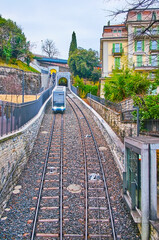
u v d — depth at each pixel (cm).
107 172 1137
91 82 5941
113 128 1711
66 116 2528
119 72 1828
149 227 627
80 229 716
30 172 1130
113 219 764
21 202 863
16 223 737
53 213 800
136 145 704
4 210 809
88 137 1722
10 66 4138
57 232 698
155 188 629
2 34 4566
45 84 5347
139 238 670
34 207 830
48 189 966
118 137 1428
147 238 627
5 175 866
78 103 3594
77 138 1689
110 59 3212
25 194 922
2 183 825
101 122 1916
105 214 798
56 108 2645
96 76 5966
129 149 835
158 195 721
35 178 1066
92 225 738
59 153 1379
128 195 830
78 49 6225
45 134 1773
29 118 1609
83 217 780
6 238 663
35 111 1967
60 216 774
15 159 1019
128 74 1777
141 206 643
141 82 1512
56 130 1900
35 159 1295
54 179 1055
